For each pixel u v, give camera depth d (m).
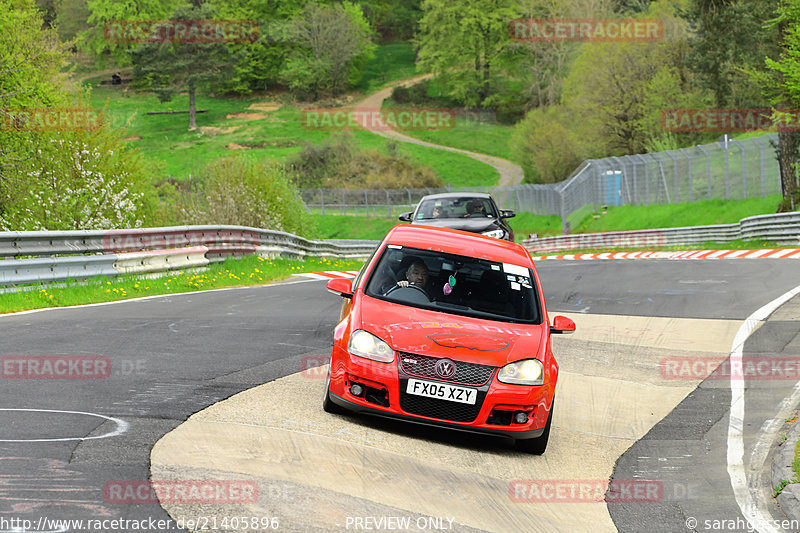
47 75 68.38
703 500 15.20
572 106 189.88
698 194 124.56
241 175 79.69
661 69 173.25
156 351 23.28
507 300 18.98
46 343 23.44
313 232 92.12
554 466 16.86
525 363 17.14
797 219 73.81
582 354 28.27
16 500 11.32
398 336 17.12
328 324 30.75
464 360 16.81
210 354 23.41
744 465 17.34
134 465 13.23
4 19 65.00
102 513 11.13
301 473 13.77
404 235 20.94
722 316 35.22
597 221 146.00
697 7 127.19
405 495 13.57
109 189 58.69
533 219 180.00
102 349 23.02
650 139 172.88
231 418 16.66
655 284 46.91
